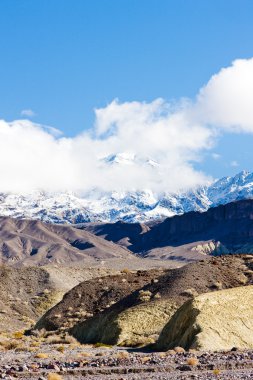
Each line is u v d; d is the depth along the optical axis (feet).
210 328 195.52
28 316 517.14
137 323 269.03
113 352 193.26
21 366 134.21
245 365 138.10
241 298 222.07
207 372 125.80
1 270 615.16
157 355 169.68
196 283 311.68
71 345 230.68
